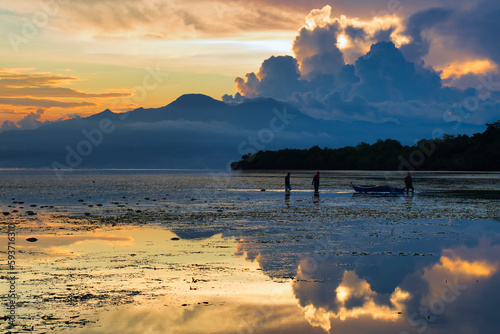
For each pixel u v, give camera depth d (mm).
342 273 14773
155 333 9680
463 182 78188
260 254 17719
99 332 9750
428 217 28969
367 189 51969
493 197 45938
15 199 46188
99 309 11219
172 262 16438
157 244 19938
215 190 60594
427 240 20641
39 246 19594
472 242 20125
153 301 11875
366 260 16594
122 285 13391
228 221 27344
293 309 11312
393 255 17438
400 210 33188
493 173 129125
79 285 13375
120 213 32031
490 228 24156
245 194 51875
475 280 13898
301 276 14414
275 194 51625
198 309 11242
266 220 27766
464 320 10484
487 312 11039
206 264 16109
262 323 10266
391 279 14031
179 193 54812
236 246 19391
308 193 53156
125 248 19078
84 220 28156
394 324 10281
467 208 34688
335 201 41625
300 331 9875
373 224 25797
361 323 10305
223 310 11195
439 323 10328
